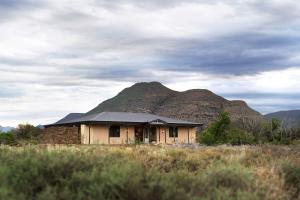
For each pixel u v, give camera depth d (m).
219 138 50.03
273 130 54.69
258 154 14.33
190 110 138.62
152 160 11.84
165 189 6.96
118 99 169.25
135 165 7.81
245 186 8.05
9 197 6.30
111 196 6.70
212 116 131.62
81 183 7.01
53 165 7.54
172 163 12.01
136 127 60.56
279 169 9.95
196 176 8.52
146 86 176.25
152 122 59.72
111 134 58.06
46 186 6.88
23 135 53.53
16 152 9.45
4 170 7.23
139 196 6.78
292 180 9.63
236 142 47.97
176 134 63.69
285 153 14.86
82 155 8.76
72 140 55.75
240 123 62.69
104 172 7.13
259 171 9.49
